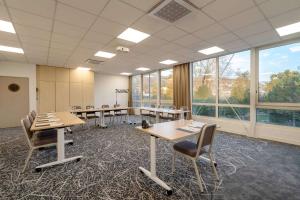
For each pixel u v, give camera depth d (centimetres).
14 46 429
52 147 353
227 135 473
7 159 296
